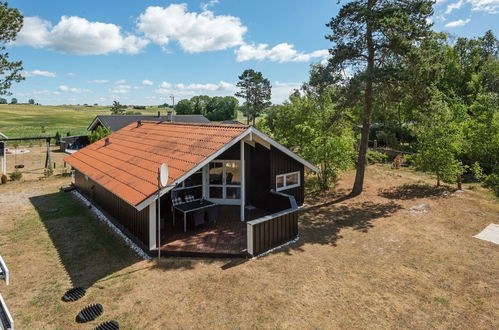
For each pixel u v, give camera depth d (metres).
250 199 13.42
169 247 9.27
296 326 6.10
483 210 13.15
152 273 8.12
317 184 18.44
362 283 7.67
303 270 8.29
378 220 12.37
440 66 13.27
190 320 6.27
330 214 13.21
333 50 14.48
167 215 11.98
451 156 15.93
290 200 11.28
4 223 12.19
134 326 6.09
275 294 7.16
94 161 14.37
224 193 13.38
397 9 12.78
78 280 7.84
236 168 13.21
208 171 13.26
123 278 7.89
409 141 31.33
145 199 8.57
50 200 15.60
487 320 6.29
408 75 13.09
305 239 10.49
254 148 13.04
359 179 16.09
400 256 9.16
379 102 15.43
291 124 21.36
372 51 14.52
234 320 6.27
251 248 8.88
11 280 7.88
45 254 9.38
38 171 24.02
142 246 9.55
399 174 20.55
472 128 20.06
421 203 14.41
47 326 6.11
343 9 13.86
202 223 10.83
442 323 6.21
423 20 12.80
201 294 7.15
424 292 7.29
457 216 12.58
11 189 18.05
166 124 16.08
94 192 14.02
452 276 8.00
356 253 9.39
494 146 18.38
